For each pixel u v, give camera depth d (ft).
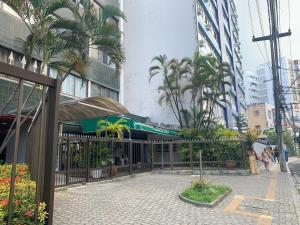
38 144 13.29
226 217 23.18
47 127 12.73
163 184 41.14
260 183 44.11
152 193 33.35
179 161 61.62
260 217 23.52
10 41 42.63
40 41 32.71
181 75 76.89
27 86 41.29
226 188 35.19
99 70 65.41
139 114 91.20
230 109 120.16
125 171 50.26
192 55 88.74
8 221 10.80
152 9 97.55
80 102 36.19
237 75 159.53
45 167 12.53
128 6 100.94
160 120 88.28
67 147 36.99
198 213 24.27
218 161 59.36
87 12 36.17
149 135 76.43
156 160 63.16
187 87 75.25
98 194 32.35
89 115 41.29
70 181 36.99
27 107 37.24
